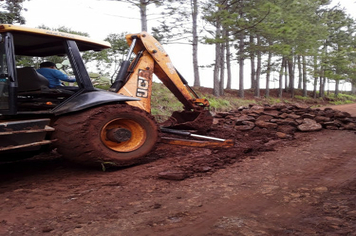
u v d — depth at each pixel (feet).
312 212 10.13
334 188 12.60
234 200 11.50
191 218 9.92
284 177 14.46
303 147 21.50
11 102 14.08
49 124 16.01
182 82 24.40
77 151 15.16
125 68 19.44
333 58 114.01
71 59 16.22
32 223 9.83
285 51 66.28
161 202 11.44
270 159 18.15
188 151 20.70
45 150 16.78
